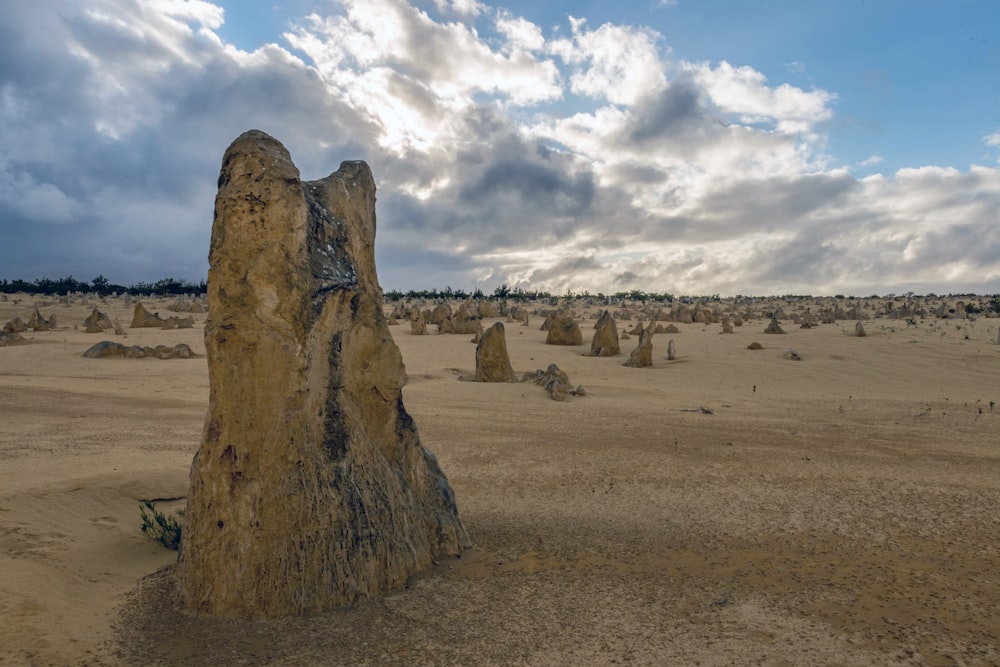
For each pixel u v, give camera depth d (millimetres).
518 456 12430
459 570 6973
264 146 6137
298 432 6035
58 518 7824
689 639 5402
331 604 5945
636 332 42188
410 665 5023
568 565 7141
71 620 5445
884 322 50812
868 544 7812
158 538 7719
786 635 5465
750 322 55656
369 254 7621
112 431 13445
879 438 14422
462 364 28156
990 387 23203
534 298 123625
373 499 6609
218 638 5402
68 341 34344
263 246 5961
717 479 10898
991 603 6121
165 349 28078
